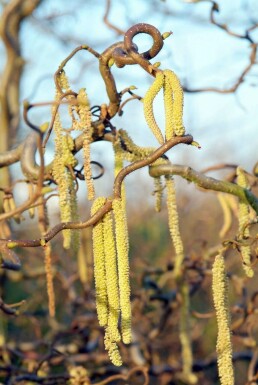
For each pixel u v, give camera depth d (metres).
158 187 0.65
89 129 0.60
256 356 0.91
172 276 1.04
